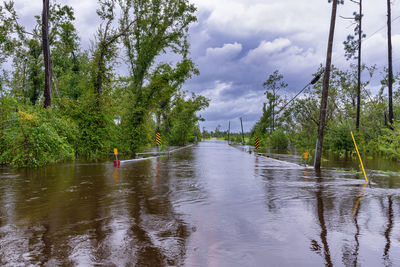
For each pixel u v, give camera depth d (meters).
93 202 6.68
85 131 21.42
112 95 23.47
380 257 3.61
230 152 35.00
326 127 30.62
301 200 7.12
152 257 3.55
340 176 12.12
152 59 26.61
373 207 6.38
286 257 3.59
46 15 19.81
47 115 17.41
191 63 27.39
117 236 4.32
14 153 14.28
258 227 4.86
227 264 3.37
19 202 6.59
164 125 65.38
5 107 14.98
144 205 6.43
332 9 15.99
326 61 16.12
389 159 21.97
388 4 24.77
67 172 12.34
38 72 32.69
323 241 4.18
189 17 26.80
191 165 16.95
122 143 26.11
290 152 35.50
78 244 3.97
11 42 22.38
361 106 34.81
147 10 25.84
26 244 3.96
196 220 5.26
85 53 34.47
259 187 9.10
